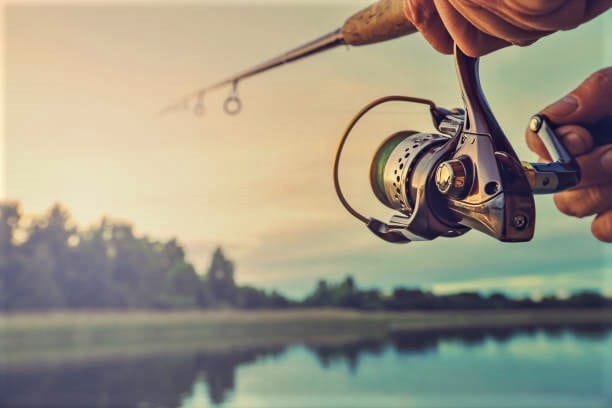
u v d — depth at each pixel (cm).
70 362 352
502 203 73
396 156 89
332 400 352
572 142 90
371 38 103
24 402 348
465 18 69
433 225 81
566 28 64
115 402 351
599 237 95
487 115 78
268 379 353
